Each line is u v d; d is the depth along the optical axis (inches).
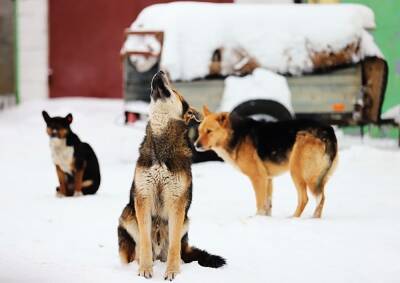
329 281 257.1
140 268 261.6
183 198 263.7
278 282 255.1
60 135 431.2
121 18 918.4
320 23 567.5
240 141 394.3
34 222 356.5
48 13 932.0
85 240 317.7
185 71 546.6
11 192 462.0
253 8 566.9
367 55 569.9
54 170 566.9
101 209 390.9
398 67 671.8
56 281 250.2
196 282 253.3
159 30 551.8
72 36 933.2
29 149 665.0
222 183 482.0
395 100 674.2
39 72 938.7
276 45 559.5
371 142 638.5
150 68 554.3
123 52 591.2
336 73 566.9
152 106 261.0
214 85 553.0
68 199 427.5
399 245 305.3
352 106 570.9
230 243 311.9
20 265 272.8
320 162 374.6
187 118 264.8
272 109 549.3
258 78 553.3
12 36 935.7
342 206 401.1
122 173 541.3
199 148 398.3
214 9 560.7
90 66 933.8
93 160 452.4
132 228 273.7
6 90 935.7
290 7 572.4
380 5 679.1
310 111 565.6
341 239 315.6
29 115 854.5
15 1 930.7
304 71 561.9
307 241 312.8
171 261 260.4
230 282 253.9
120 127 741.3
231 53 554.3
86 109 869.8
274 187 471.8
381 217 364.8
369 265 276.7
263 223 350.6
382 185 464.4
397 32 669.9
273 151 385.7
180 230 263.4
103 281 251.6
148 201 262.8
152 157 261.0
